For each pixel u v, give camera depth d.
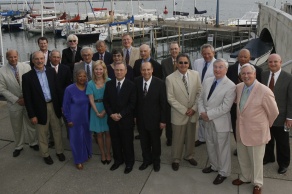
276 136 4.20
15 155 4.98
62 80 4.82
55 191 4.04
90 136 4.71
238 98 3.81
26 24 40.44
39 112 4.48
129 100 4.29
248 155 3.92
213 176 4.28
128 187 4.08
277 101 4.09
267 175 4.23
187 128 4.44
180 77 4.30
